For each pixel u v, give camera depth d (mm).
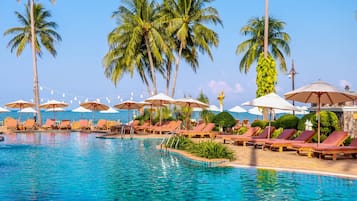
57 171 12344
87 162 14477
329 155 15750
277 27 34219
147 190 9602
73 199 8633
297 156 15602
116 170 12523
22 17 39125
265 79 28188
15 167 13203
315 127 18797
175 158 15516
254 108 39750
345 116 20797
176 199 8734
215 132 27219
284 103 18875
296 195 9117
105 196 8953
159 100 28828
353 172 11594
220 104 37906
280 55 34438
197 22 36344
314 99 17094
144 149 19219
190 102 27500
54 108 38875
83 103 33938
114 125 34781
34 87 37469
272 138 20109
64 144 22219
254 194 9211
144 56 38250
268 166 12773
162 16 35406
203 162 13594
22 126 34781
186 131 26625
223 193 9312
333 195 9109
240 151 17625
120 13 36250
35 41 39094
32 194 9086
